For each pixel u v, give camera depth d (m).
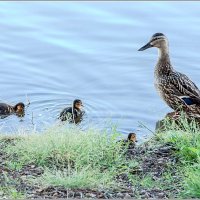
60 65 19.22
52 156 11.20
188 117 16.12
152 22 21.09
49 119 16.50
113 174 10.69
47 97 17.86
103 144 11.48
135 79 18.61
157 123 16.09
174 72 17.06
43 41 20.20
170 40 20.28
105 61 19.44
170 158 11.34
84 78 18.70
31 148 11.30
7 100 17.75
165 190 10.21
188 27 20.81
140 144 12.23
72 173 10.62
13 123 16.17
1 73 18.80
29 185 10.11
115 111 16.97
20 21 21.03
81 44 20.16
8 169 10.75
